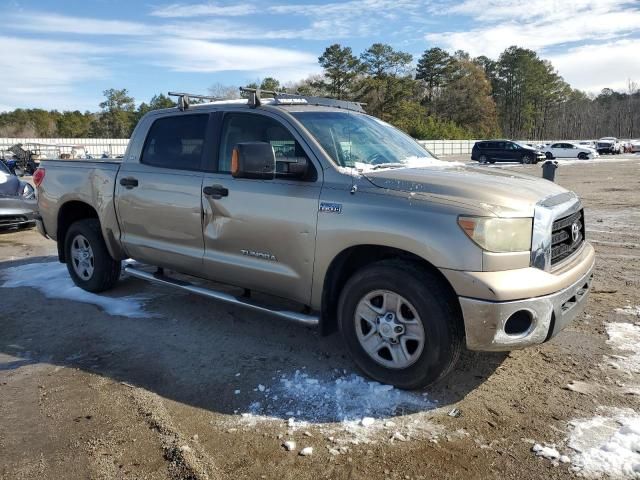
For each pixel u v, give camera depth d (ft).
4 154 103.35
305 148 12.62
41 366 13.10
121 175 16.65
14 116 328.70
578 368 12.49
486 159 123.34
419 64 300.61
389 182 11.50
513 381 11.92
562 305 10.85
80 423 10.43
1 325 15.94
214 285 18.69
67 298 18.45
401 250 11.34
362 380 11.98
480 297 10.07
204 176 14.35
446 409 10.77
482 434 9.88
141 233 16.28
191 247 14.85
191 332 15.19
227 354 13.62
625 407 10.71
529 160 117.80
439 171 12.41
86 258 18.80
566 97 371.97
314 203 12.05
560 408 10.73
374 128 14.93
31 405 11.17
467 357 13.16
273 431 10.07
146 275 16.65
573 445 9.44
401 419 10.43
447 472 8.82
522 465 8.95
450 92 291.99
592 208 39.99
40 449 9.59
